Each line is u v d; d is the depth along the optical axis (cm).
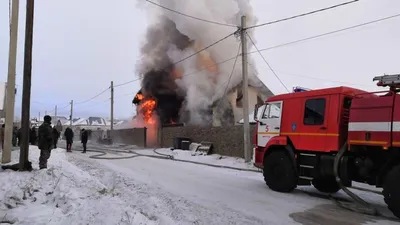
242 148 1927
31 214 578
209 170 1502
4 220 541
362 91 911
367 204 793
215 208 771
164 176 1273
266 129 1072
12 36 1221
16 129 2422
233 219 683
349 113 838
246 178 1261
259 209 779
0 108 2195
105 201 659
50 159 1376
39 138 1059
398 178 714
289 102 1008
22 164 983
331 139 881
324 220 697
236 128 1995
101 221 534
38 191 743
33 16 1020
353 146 821
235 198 894
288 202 860
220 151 2106
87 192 751
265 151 1056
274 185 1010
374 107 778
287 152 993
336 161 848
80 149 2714
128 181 1090
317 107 929
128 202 743
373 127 773
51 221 536
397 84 745
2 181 811
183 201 826
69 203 644
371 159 803
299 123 967
